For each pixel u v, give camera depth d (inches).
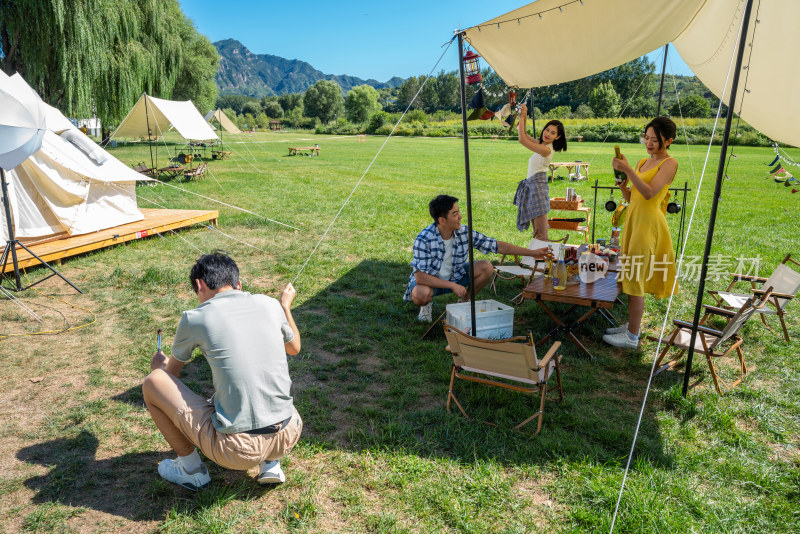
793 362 181.3
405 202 514.6
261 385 103.5
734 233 379.6
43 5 722.2
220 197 546.3
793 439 138.3
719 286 261.6
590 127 1592.0
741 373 173.8
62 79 777.6
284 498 114.6
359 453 130.4
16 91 218.7
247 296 108.0
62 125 343.3
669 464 125.8
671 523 104.5
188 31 1600.6
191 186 633.6
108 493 115.8
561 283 189.3
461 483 118.9
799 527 105.3
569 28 163.5
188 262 298.4
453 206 192.7
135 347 191.2
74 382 166.1
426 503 113.0
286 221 419.2
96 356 183.6
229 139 1872.5
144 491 116.5
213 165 924.6
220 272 108.4
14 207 297.9
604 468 123.0
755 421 146.3
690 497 112.7
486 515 109.2
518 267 220.8
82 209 327.6
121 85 869.2
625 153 1127.6
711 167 858.1
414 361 180.5
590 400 156.3
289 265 295.4
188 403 105.8
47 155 305.6
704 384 166.9
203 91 1724.9
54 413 147.5
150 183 651.5
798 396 159.0
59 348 190.2
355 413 148.8
